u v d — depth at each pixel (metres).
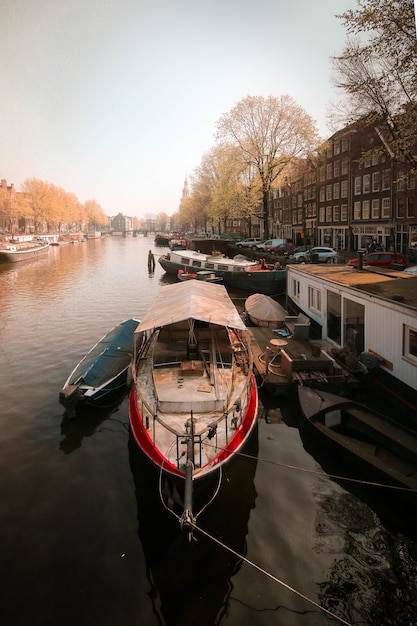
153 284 33.16
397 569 6.11
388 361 10.95
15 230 78.62
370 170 39.31
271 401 11.32
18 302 25.67
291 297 20.67
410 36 15.51
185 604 5.59
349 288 12.95
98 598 5.67
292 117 35.94
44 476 8.34
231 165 39.97
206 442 7.44
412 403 10.01
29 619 5.39
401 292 11.95
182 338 11.08
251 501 7.49
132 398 9.30
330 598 5.67
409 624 5.36
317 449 9.12
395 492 7.17
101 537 6.72
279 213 68.19
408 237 34.84
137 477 8.32
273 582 5.90
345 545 6.53
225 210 46.75
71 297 27.39
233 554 6.36
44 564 6.20
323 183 48.97
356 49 17.38
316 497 7.60
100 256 61.56
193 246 43.53
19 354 15.67
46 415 10.90
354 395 11.38
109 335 15.41
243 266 29.16
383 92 17.75
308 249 40.06
